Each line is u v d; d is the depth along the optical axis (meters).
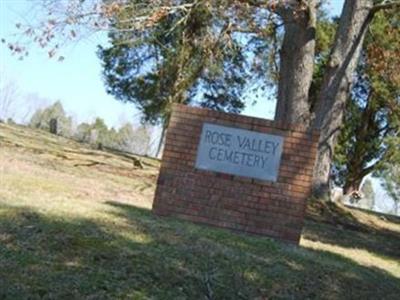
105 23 15.73
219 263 6.56
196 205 9.01
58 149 19.09
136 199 11.43
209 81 29.25
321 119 16.83
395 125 32.06
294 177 8.84
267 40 20.67
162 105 30.31
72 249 6.02
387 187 36.16
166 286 5.60
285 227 8.77
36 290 4.96
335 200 18.17
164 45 24.72
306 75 16.86
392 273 8.99
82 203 8.70
